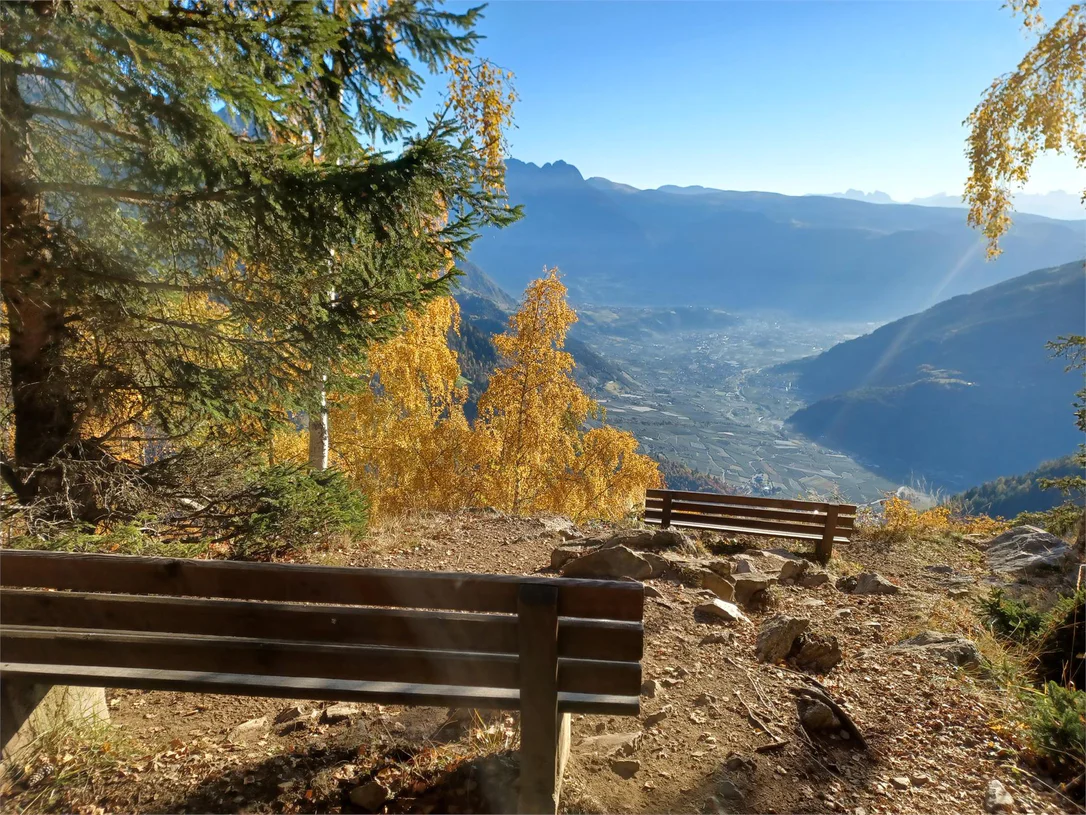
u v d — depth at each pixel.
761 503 9.38
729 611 5.36
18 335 5.48
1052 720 3.58
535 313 19.17
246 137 5.32
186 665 2.62
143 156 4.82
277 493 6.46
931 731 3.74
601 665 2.47
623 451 21.17
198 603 2.57
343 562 6.54
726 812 2.86
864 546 10.41
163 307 6.21
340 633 2.54
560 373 19.55
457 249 6.30
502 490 19.27
